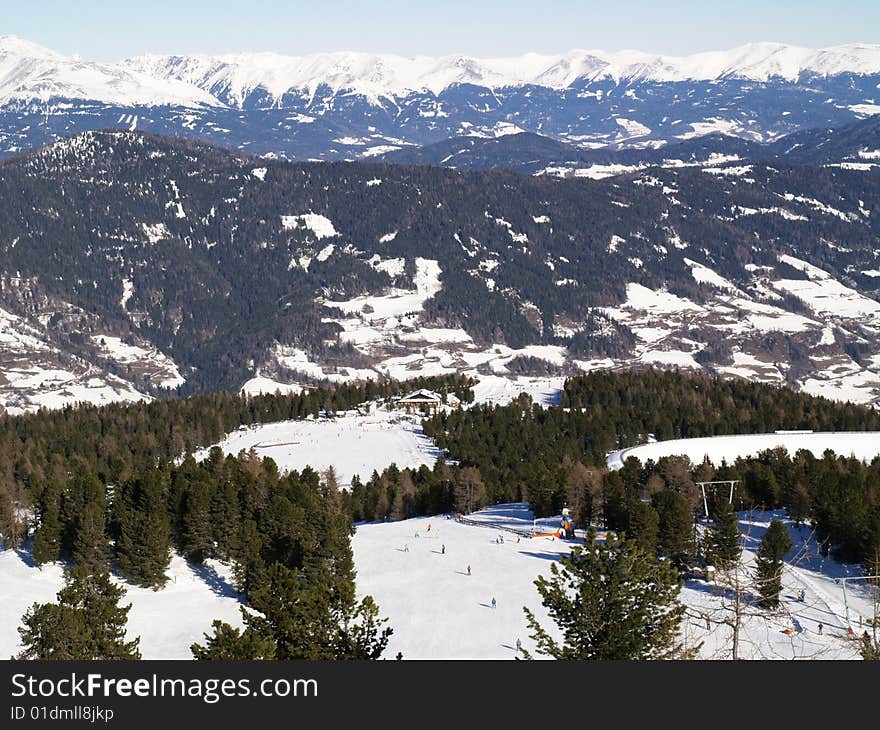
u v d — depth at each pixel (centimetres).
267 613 9988
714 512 17862
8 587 17025
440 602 16088
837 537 17100
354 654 9019
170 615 16125
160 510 19600
